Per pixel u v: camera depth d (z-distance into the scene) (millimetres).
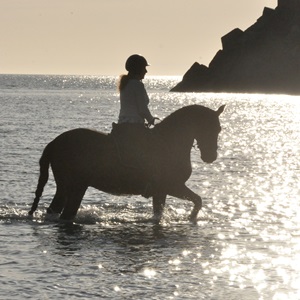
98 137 16359
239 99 162125
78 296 10422
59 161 16344
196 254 13312
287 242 14562
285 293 10750
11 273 11656
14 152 35500
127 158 16156
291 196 22375
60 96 165000
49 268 12023
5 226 15805
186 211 18500
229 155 39344
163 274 11742
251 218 17656
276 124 76812
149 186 16469
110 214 17672
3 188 22719
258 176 28562
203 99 160750
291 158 37906
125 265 12328
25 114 80625
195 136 16719
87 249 13617
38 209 18469
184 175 16750
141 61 16312
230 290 10859
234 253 13445
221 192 23203
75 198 16391
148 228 15969
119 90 16406
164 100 151875
